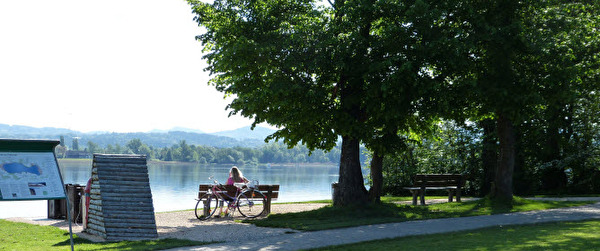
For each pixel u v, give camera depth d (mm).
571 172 28406
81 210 14516
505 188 17812
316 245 9844
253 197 16484
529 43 15852
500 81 15977
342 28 15352
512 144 18016
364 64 14711
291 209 18562
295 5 16188
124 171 12094
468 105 17594
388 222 13469
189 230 12820
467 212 15703
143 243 10641
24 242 11023
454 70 15422
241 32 15328
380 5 14703
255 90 15719
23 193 8453
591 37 20547
